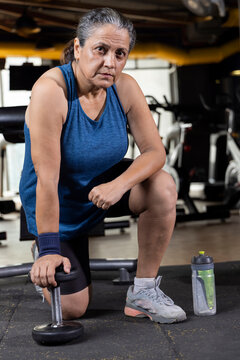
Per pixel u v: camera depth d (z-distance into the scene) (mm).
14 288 2609
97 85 1594
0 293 2492
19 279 2889
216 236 4309
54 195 1597
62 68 1707
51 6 9641
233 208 6238
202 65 11930
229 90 11328
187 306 2002
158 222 1807
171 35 11922
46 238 1560
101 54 1556
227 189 6723
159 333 1654
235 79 11320
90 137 1721
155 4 10711
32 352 1528
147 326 1750
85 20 1576
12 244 4520
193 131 7281
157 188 1782
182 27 11492
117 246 4098
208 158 11242
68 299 1838
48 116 1622
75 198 1815
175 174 5848
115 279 2631
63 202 1809
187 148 7020
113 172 1881
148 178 1797
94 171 1789
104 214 1896
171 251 3617
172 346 1508
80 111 1688
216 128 6891
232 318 1779
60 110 1648
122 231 5094
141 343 1559
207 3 5734
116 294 2350
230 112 6453
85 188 1808
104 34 1537
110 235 4824
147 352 1467
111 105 1760
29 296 2389
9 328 1828
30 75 3025
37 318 1962
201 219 5371
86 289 1879
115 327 1760
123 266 2605
